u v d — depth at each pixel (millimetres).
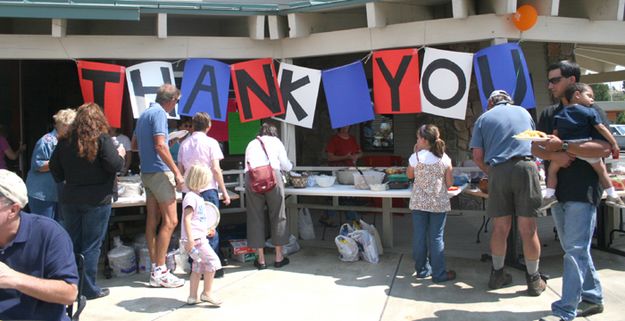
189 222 4203
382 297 4387
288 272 5215
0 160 6895
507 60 4980
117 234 6094
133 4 5199
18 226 2277
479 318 3848
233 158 8133
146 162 4691
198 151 4996
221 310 4168
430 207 4645
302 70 5816
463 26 5199
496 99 4391
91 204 4230
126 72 5543
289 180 5855
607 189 3545
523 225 4172
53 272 2281
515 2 4887
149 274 5297
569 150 3457
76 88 8219
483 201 6617
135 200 5129
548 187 3672
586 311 3773
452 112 5258
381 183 5609
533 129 4258
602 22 5379
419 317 3910
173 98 4781
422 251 4812
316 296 4461
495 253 4438
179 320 3957
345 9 5879
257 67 5844
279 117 6023
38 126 7980
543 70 7492
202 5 5449
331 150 7465
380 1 5293
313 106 5801
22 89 7750
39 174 4812
